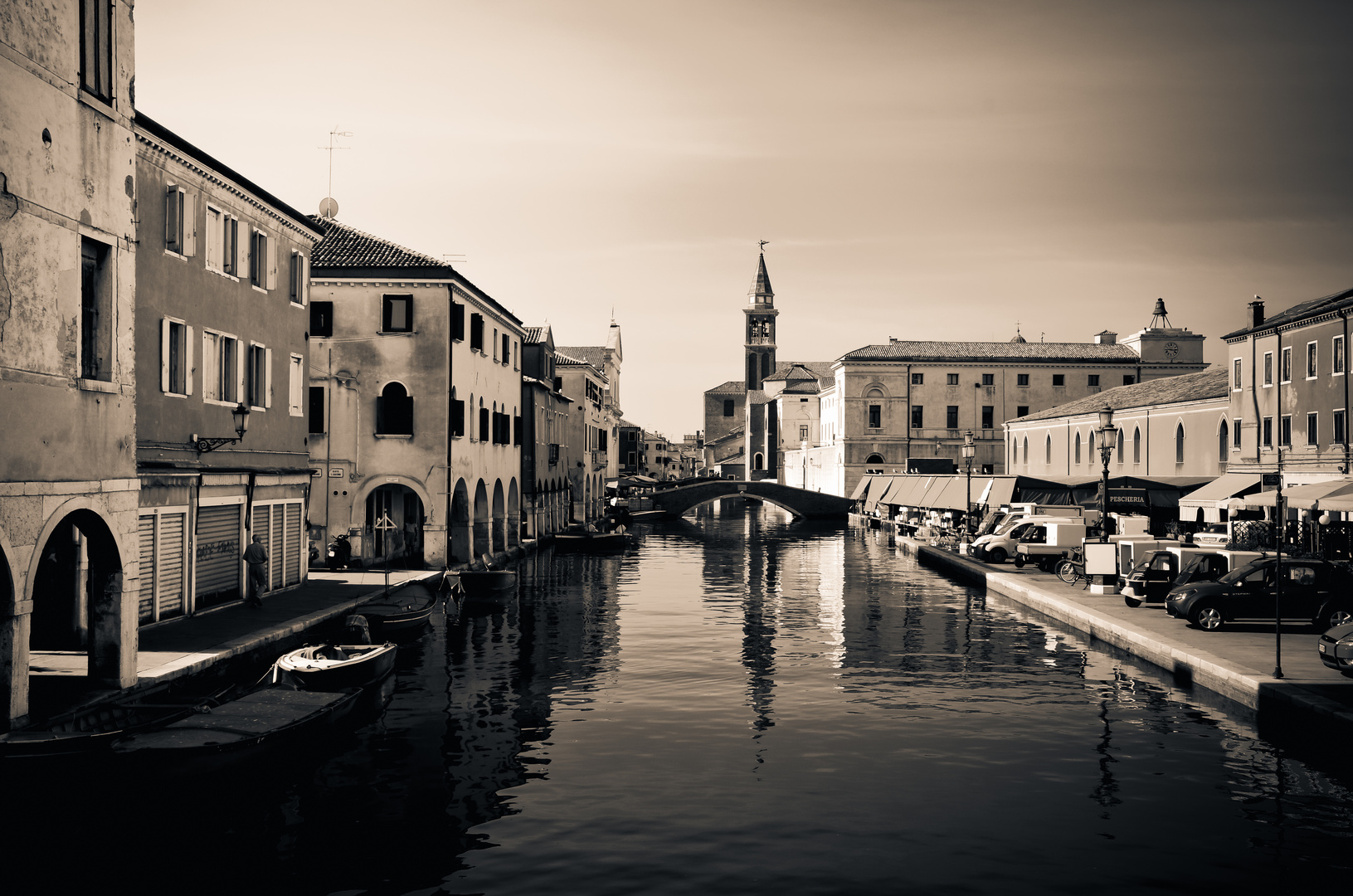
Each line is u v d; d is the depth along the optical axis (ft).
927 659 80.74
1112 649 84.58
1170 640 74.90
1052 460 241.14
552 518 208.54
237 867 39.32
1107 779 49.70
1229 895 37.14
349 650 68.44
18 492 47.80
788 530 268.00
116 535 55.62
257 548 84.94
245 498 87.45
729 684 71.20
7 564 46.98
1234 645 72.95
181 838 42.16
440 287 120.78
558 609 109.70
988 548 147.74
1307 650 70.44
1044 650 84.43
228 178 83.66
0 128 46.80
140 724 47.93
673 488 353.92
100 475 54.54
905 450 317.63
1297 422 137.28
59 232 51.19
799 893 37.09
